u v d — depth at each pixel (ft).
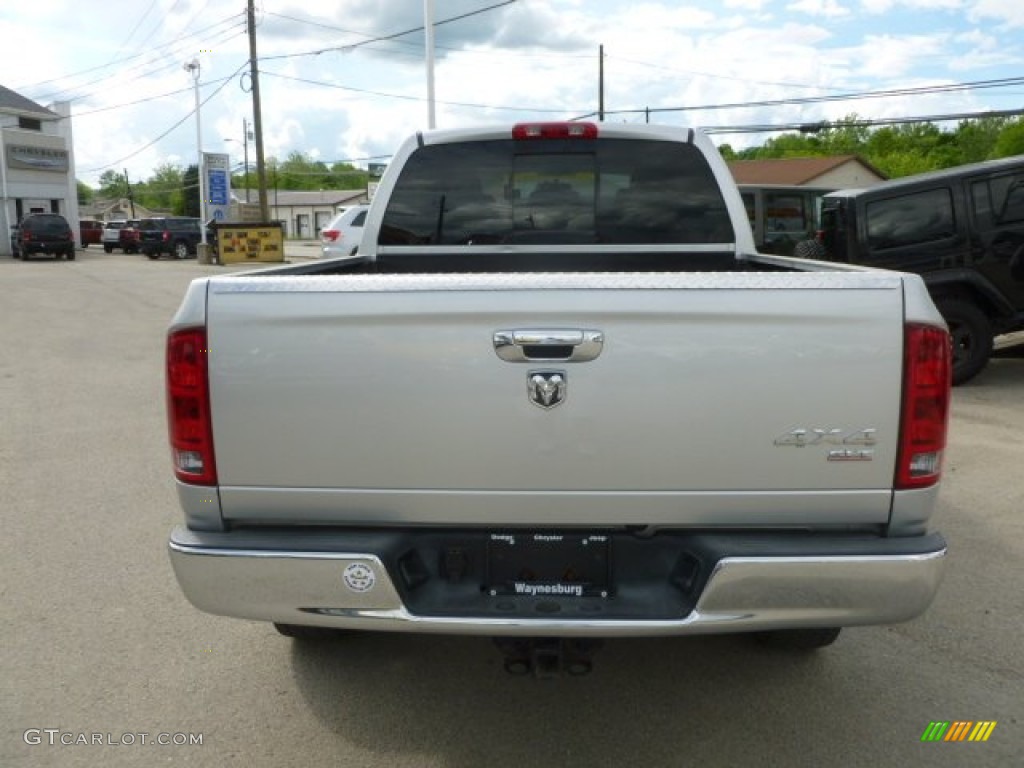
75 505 18.66
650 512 8.59
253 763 9.95
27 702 11.17
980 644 12.46
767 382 8.35
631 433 8.45
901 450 8.41
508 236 14.51
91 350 40.09
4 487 19.86
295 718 10.80
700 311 8.27
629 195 14.35
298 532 8.87
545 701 11.12
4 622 13.32
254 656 12.32
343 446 8.64
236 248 109.81
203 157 119.65
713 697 11.17
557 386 8.40
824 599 8.36
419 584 9.00
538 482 8.57
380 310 8.42
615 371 8.37
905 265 28.78
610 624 8.45
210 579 8.68
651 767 9.77
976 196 28.50
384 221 14.51
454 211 14.48
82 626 13.21
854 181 163.53
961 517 17.42
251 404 8.64
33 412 27.53
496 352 8.39
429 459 8.60
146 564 15.53
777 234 51.24
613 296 8.28
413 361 8.46
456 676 11.74
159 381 32.73
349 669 11.94
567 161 14.28
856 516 8.54
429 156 14.38
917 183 28.73
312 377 8.55
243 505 8.84
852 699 11.12
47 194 147.43
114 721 10.77
